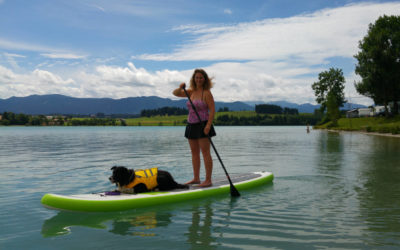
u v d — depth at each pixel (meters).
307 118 187.00
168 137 32.50
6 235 3.58
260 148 16.98
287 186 6.52
